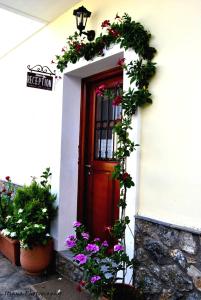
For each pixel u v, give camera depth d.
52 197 3.31
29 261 3.02
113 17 2.67
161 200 2.17
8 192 4.14
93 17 2.91
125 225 2.35
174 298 2.02
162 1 2.22
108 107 3.18
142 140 2.33
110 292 2.05
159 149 2.20
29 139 4.00
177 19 2.11
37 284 2.86
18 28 3.87
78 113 3.43
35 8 3.30
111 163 3.10
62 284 2.87
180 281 1.99
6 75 4.75
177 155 2.07
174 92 2.11
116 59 2.72
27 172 4.01
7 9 3.33
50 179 3.47
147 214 2.26
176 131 2.09
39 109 3.77
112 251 2.39
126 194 2.41
